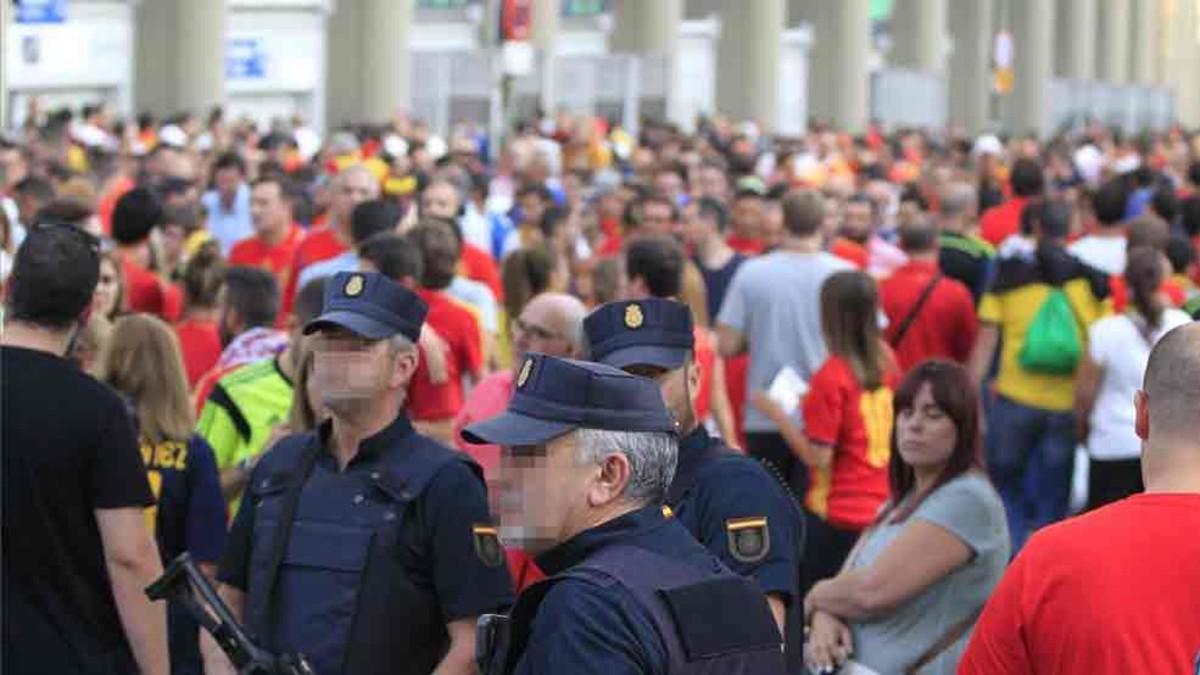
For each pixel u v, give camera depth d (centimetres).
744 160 2989
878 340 1152
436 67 3988
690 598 532
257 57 4134
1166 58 11200
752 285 1380
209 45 3797
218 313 1223
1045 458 1514
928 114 6788
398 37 4438
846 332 1147
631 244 1127
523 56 3888
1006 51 7069
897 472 870
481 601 708
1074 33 9088
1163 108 8562
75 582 691
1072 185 3194
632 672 518
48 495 684
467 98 3997
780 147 3797
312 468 731
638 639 521
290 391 978
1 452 678
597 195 2352
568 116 3972
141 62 3762
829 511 1150
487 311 1341
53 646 684
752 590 550
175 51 3762
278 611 716
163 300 1337
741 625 539
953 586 835
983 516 836
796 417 1309
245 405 977
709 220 1658
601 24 5862
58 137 2745
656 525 551
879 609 835
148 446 878
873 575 836
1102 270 1489
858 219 1889
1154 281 1369
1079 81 8394
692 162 3003
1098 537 556
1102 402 1393
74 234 697
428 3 5272
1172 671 545
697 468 725
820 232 1402
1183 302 1484
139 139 3106
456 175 2069
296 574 716
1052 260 1477
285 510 723
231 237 2052
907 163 3697
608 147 3741
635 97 4747
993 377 1612
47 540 684
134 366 878
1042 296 1487
